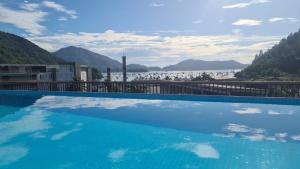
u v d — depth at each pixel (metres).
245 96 11.90
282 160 6.07
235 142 7.39
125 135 8.41
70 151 7.18
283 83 10.79
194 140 7.73
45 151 7.21
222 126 8.92
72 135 8.56
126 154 6.88
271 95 11.98
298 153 6.49
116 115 10.95
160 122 9.73
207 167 5.92
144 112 11.26
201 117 10.12
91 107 12.49
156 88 14.16
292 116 9.73
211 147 7.11
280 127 8.56
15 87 17.84
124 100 13.56
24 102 14.05
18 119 10.71
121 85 15.06
